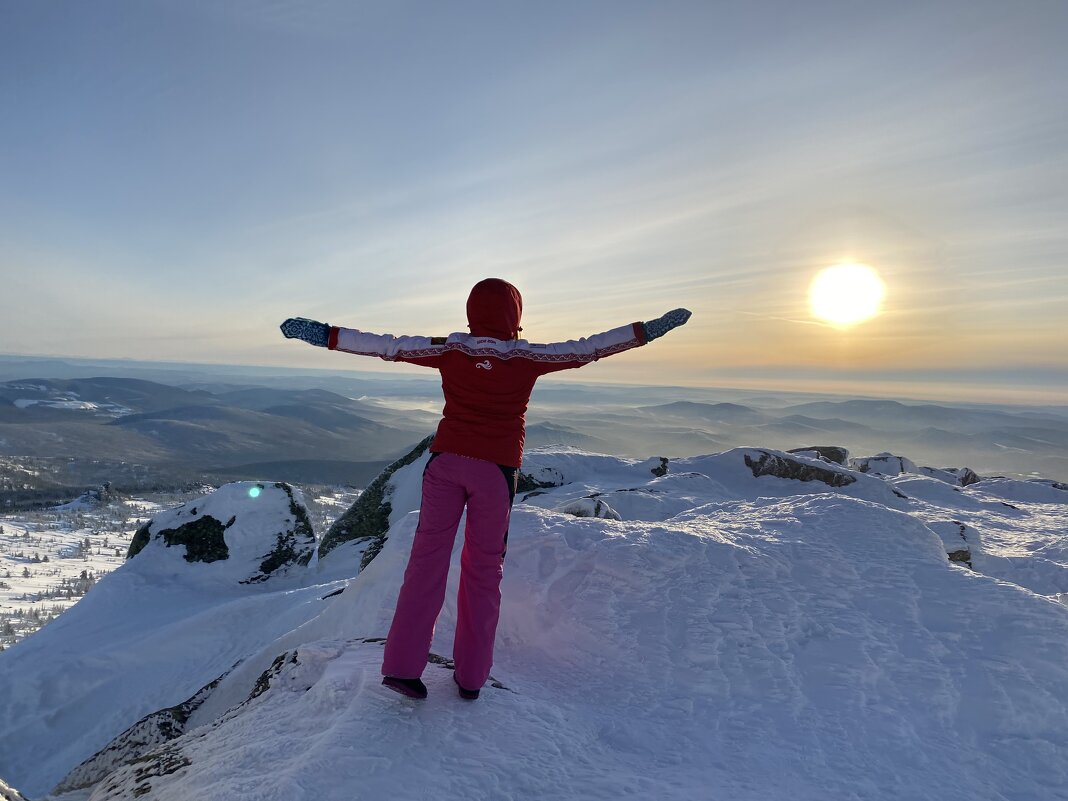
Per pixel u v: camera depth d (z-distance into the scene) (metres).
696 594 3.75
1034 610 3.38
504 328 2.65
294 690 2.99
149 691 7.61
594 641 3.51
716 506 6.15
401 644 2.50
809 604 3.64
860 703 2.84
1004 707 2.73
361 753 2.12
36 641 9.32
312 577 12.19
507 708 2.62
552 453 12.62
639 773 2.29
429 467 2.67
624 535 4.30
